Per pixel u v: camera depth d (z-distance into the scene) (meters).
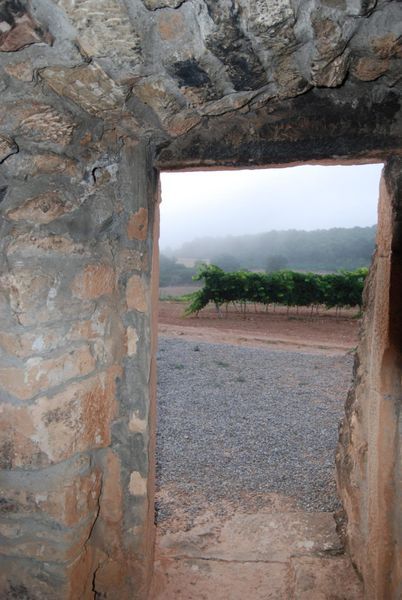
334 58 1.08
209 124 1.49
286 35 0.99
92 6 0.89
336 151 1.41
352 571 1.80
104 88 1.17
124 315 1.60
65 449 1.37
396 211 1.39
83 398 1.43
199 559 1.94
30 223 1.28
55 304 1.33
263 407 4.30
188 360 6.16
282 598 1.72
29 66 1.05
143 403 1.60
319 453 3.26
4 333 1.28
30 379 1.28
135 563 1.65
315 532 2.14
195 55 1.06
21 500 1.35
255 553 2.00
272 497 2.59
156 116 1.34
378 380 1.49
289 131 1.44
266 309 11.42
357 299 10.30
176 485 2.74
